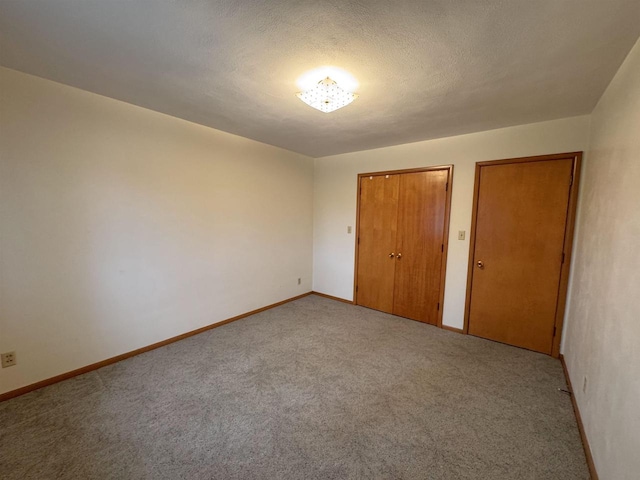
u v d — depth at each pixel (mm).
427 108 2389
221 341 3008
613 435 1302
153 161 2666
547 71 1754
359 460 1571
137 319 2666
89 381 2250
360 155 4070
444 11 1249
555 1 1176
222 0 1205
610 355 1447
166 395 2100
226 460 1558
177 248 2920
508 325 3010
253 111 2547
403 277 3746
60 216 2160
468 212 3191
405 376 2400
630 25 1305
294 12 1272
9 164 1930
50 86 2047
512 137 2877
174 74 1894
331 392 2172
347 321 3615
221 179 3270
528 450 1656
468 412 1967
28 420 1812
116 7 1261
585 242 2273
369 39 1467
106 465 1507
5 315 1974
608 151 1836
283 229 4145
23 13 1306
